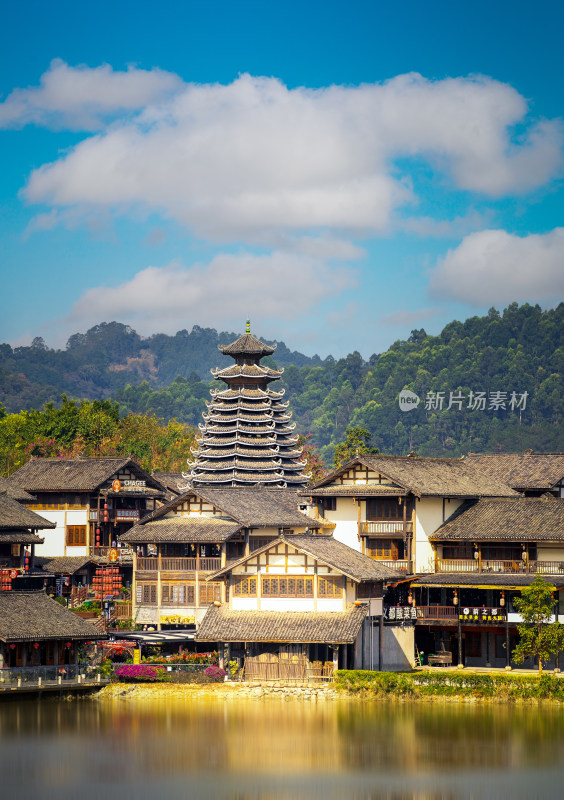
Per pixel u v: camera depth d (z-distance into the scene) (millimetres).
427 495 100875
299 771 67375
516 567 98000
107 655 91688
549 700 83438
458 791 64062
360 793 63656
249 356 140750
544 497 102375
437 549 102500
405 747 71812
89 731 75500
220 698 85062
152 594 101062
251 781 65625
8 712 80500
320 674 87812
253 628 87688
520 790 64188
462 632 96875
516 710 81312
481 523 100750
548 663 93500
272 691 86375
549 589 89375
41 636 84438
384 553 103688
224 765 68438
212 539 98188
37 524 104875
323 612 88125
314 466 188250
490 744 72500
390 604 97125
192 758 69688
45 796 63156
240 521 99562
